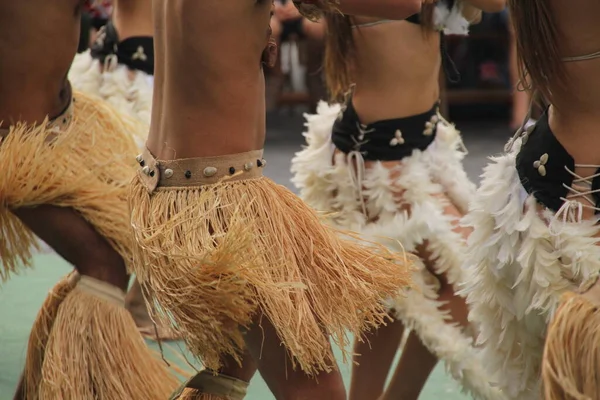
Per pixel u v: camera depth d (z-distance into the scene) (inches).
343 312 171.0
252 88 172.7
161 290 167.8
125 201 218.5
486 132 720.3
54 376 205.2
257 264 160.9
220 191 171.3
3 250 228.1
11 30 207.6
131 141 238.7
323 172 234.7
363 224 230.5
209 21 166.7
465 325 223.9
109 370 206.8
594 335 155.3
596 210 172.2
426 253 227.5
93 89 309.7
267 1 169.9
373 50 228.1
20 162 207.3
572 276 169.9
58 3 209.8
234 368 187.0
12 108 213.2
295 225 173.8
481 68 768.3
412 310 219.9
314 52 655.1
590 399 150.1
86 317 209.6
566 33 170.6
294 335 162.7
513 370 182.5
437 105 238.4
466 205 231.1
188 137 172.6
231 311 163.0
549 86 175.0
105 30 315.3
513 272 178.4
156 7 179.9
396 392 232.8
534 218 174.1
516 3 176.9
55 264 397.4
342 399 172.6
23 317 330.0
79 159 217.9
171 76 172.9
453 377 219.3
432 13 224.8
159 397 211.6
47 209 213.5
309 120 246.2
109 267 215.9
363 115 231.8
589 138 172.7
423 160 232.1
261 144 179.5
